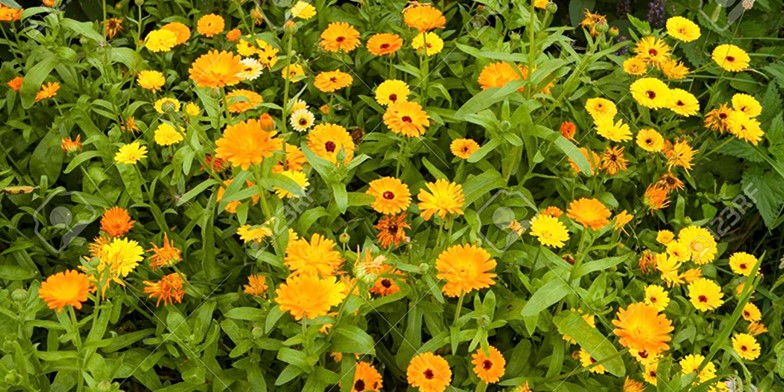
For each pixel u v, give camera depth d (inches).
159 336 49.2
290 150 50.0
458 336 46.1
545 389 48.4
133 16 66.3
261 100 54.7
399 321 49.3
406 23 58.6
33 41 60.3
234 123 49.8
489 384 49.6
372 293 50.2
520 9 58.0
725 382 50.8
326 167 47.4
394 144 55.5
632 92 56.7
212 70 47.6
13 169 57.3
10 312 44.3
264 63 59.6
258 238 47.5
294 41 61.9
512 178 57.4
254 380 46.5
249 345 46.1
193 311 49.7
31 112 57.9
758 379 53.8
